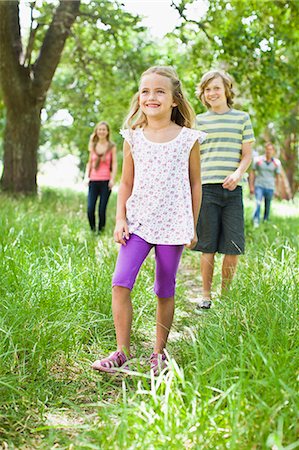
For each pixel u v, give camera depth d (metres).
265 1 12.95
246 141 5.43
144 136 3.79
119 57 17.31
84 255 6.11
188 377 3.21
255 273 4.87
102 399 3.28
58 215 10.29
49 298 4.37
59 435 2.81
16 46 14.79
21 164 15.40
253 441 2.46
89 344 4.18
